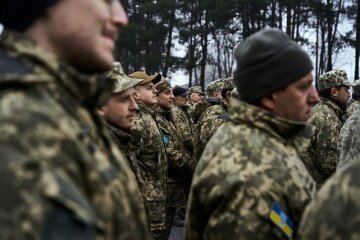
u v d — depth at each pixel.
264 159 2.07
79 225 1.09
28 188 1.05
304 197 2.07
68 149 1.17
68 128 1.19
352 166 1.30
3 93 1.16
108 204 1.25
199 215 2.21
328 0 32.31
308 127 2.29
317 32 33.06
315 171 5.77
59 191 1.08
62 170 1.12
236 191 2.03
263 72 2.24
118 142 3.60
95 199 1.22
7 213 1.02
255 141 2.12
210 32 34.72
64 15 1.32
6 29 1.36
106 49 1.40
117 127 3.60
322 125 5.68
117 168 1.39
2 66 1.22
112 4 1.45
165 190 5.04
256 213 2.00
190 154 7.52
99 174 1.24
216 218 2.05
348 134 4.62
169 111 6.41
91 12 1.35
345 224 1.23
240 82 2.32
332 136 5.65
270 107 2.26
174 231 7.82
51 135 1.14
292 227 2.04
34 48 1.28
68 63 1.37
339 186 1.28
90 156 1.23
